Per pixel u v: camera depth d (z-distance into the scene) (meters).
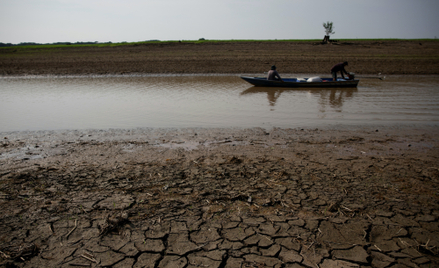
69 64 25.36
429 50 34.31
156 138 6.93
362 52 32.91
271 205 3.73
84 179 4.55
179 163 5.27
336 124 8.23
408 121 8.55
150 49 37.75
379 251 2.88
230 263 2.72
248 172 4.80
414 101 11.48
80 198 3.92
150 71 22.08
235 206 3.71
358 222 3.35
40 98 12.29
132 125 8.09
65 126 8.00
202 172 4.82
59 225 3.30
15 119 8.73
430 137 7.04
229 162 5.30
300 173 4.76
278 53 31.78
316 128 7.84
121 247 2.94
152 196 3.97
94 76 20.22
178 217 3.46
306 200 3.85
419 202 3.78
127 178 4.58
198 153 5.85
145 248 2.92
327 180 4.48
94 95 12.92
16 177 4.60
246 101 11.57
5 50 39.72
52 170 4.95
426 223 3.32
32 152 5.93
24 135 7.18
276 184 4.33
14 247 2.92
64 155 5.75
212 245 2.97
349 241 3.03
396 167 5.05
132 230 3.21
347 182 4.40
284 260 2.76
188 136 7.09
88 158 5.57
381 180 4.47
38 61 27.44
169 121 8.51
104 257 2.80
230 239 3.06
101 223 3.33
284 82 15.01
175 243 3.00
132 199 3.88
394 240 3.04
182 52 33.53
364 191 4.10
